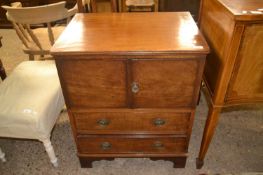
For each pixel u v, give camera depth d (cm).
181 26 108
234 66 91
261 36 84
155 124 112
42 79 132
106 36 100
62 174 131
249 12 80
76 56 88
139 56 87
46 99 118
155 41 93
